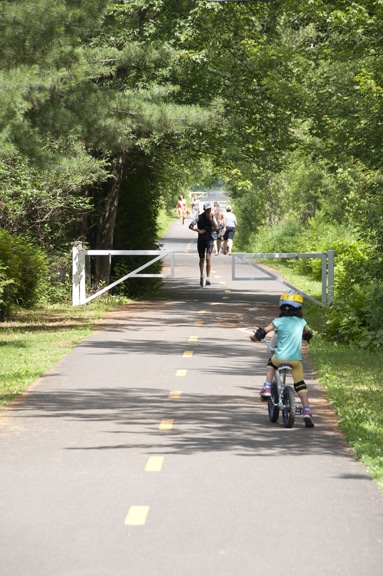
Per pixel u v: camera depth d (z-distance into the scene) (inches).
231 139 2571.4
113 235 2728.8
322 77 2369.6
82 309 2353.6
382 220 1952.5
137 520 695.1
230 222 4239.7
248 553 622.8
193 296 2691.9
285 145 2691.9
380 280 1973.4
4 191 2335.1
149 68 2466.8
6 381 1334.9
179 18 2551.7
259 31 2785.4
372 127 2090.3
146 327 2000.5
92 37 2317.9
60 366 1485.0
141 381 1348.4
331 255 2351.1
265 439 987.3
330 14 2022.6
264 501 746.8
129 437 989.2
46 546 637.3
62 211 2487.7
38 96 1600.6
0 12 1567.4
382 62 2030.0
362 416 1079.0
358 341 1734.7
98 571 589.6
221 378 1375.5
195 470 847.7
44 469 852.0
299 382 1065.5
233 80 2632.9
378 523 689.0
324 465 869.8
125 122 1931.6
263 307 2400.3
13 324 2059.5
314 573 587.2
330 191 4047.7
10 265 2130.9
